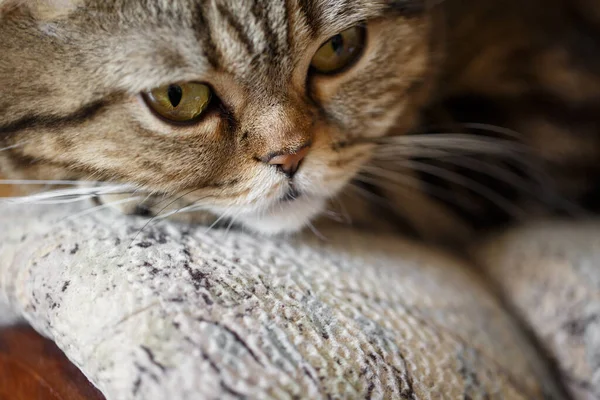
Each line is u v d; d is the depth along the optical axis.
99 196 0.23
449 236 0.29
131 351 0.17
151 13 0.20
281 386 0.17
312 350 0.18
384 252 0.25
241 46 0.20
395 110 0.24
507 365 0.22
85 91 0.21
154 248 0.20
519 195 0.30
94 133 0.21
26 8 0.21
